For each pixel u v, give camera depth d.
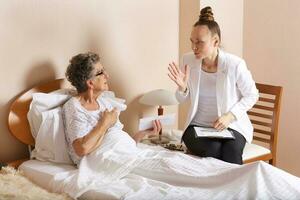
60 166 2.37
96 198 2.01
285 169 3.63
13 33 2.43
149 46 3.16
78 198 2.07
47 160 2.43
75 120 2.33
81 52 2.75
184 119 3.47
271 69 3.61
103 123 2.35
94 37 2.81
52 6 2.58
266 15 3.58
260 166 2.00
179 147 2.76
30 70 2.53
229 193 2.00
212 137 2.51
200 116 2.73
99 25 2.83
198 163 2.22
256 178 1.97
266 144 3.69
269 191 1.97
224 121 2.56
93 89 2.44
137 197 1.97
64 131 2.42
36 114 2.42
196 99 2.69
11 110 2.42
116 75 2.99
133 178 2.18
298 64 3.45
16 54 2.46
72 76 2.42
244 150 2.84
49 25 2.58
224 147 2.55
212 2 3.36
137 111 3.18
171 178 2.16
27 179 2.24
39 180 2.28
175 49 3.36
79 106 2.38
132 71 3.09
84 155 2.32
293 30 3.45
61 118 2.42
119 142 2.36
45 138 2.40
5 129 2.47
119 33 2.96
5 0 2.38
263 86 3.08
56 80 2.62
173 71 2.64
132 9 3.01
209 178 2.08
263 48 3.63
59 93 2.53
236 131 2.62
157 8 3.17
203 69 2.67
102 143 2.36
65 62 2.68
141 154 2.37
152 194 1.99
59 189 2.15
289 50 3.49
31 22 2.50
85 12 2.74
